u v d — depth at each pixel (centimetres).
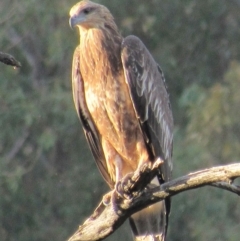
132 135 960
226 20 2094
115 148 972
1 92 1870
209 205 1702
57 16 1978
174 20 2047
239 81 1769
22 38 1997
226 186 838
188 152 1719
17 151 1909
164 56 2034
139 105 956
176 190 842
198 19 2067
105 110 959
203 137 1734
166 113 1006
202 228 1692
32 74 2041
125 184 858
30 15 1955
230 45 2092
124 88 955
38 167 1919
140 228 941
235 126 1734
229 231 1681
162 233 940
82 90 971
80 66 968
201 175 830
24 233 1845
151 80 982
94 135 982
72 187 1903
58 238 1855
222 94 1750
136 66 959
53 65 2027
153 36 2041
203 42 2081
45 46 2047
